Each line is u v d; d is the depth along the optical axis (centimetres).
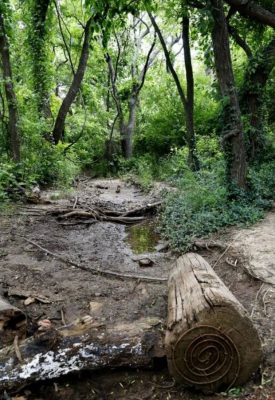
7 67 1155
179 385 312
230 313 294
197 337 293
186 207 820
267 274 499
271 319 397
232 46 1350
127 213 973
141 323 366
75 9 1767
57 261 625
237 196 805
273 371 316
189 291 344
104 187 1488
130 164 1977
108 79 2245
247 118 1055
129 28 2097
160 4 1191
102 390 314
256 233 661
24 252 656
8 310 357
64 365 311
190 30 1305
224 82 803
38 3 1362
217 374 300
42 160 1303
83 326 339
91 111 2208
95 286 523
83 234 820
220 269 568
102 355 316
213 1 775
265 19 976
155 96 2105
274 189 895
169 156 1688
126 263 637
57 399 306
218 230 703
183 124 1883
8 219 851
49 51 1449
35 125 1260
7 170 1073
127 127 2152
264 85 1098
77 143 1941
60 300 471
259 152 1098
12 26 1188
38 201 1025
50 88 1470
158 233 818
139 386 316
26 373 304
